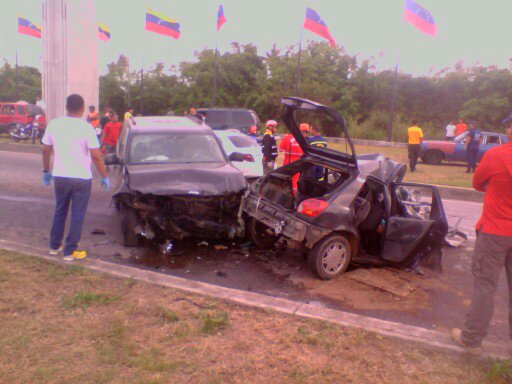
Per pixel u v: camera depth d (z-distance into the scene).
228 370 3.52
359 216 6.07
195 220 6.43
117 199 6.57
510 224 3.63
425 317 4.93
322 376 3.50
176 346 3.81
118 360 3.56
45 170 5.60
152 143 7.58
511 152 3.62
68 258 5.52
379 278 5.98
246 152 11.68
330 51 40.41
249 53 40.91
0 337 3.80
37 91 48.66
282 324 4.24
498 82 34.53
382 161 6.66
